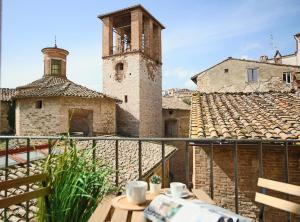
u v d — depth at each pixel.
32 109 17.78
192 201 1.93
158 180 2.37
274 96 11.93
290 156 7.69
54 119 17.05
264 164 7.87
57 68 24.61
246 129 7.39
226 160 8.08
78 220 2.44
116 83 22.97
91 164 2.78
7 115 21.12
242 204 7.91
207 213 1.60
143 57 22.73
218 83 22.19
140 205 2.01
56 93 16.81
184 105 27.03
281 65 21.17
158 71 25.55
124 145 12.24
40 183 2.62
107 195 2.42
